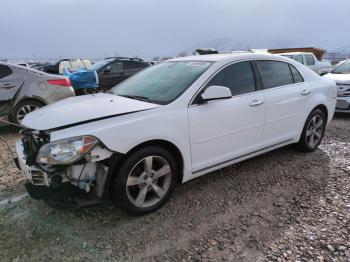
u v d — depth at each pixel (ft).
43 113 10.43
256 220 10.28
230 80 12.39
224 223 10.12
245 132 12.75
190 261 8.46
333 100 17.15
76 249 8.93
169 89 11.64
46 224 10.12
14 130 22.72
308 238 9.30
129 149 9.55
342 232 9.55
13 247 9.02
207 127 11.40
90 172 9.46
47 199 9.53
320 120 16.55
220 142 11.95
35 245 9.11
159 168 10.71
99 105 10.73
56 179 9.16
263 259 8.47
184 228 9.88
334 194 11.92
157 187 10.68
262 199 11.62
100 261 8.46
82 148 8.84
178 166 11.21
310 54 49.47
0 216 10.63
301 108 15.10
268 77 13.84
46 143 9.18
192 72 12.17
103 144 9.09
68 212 10.78
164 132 10.24
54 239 9.37
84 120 9.40
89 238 9.41
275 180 13.19
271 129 13.85
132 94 12.40
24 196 12.00
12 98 21.48
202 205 11.21
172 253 8.77
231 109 12.04
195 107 11.12
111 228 9.89
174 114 10.55
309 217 10.39
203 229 9.82
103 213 10.71
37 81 22.18
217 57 13.05
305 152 16.39
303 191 12.20
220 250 8.86
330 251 8.74
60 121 9.37
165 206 11.13
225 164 12.39
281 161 15.24
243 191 12.24
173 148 10.86
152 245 9.10
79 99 12.11
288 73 14.97
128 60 41.68
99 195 9.66
